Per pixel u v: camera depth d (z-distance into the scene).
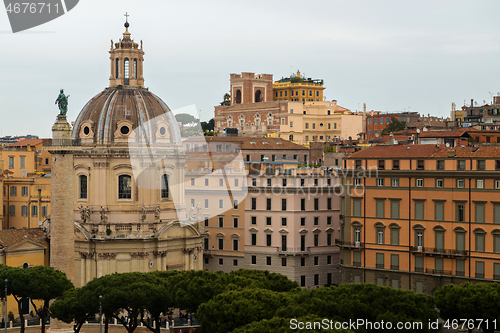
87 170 127.44
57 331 102.69
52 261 103.69
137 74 133.38
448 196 120.19
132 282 88.94
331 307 72.19
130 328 91.81
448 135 152.75
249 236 151.88
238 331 65.50
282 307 73.44
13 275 97.06
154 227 127.69
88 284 90.75
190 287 85.94
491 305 78.88
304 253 147.25
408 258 124.50
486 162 116.62
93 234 125.69
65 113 104.25
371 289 74.31
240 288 82.12
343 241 133.00
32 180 147.50
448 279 119.75
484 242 116.50
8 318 115.69
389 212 127.06
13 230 123.94
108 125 127.69
